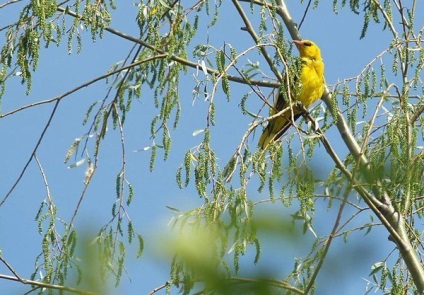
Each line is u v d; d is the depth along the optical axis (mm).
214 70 11391
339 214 7090
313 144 10070
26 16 10938
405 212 11102
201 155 8445
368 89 10836
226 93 9656
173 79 10812
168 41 11750
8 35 10852
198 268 4105
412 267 10898
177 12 11742
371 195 11797
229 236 6285
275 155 8938
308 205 8719
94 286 5035
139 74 11883
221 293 4180
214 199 7895
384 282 10945
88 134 10781
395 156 9336
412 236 11477
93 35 11016
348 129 12195
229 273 4617
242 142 8781
